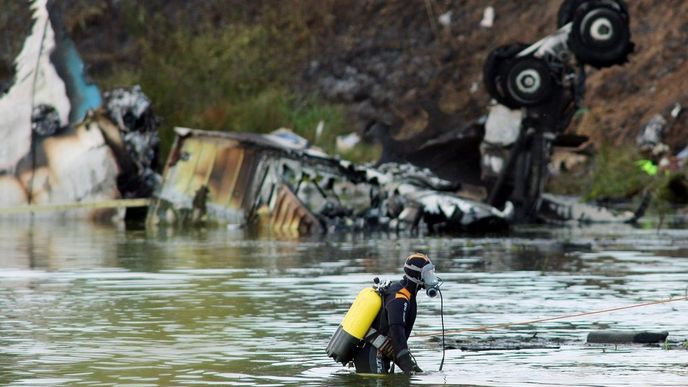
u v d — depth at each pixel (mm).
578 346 49000
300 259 89062
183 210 128000
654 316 57938
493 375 42125
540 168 127500
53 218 137125
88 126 136000
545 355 46750
